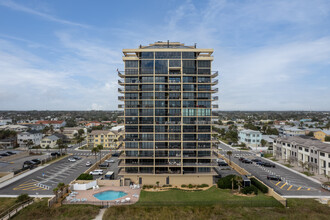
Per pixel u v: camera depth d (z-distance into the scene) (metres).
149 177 66.31
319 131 146.75
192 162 67.62
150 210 48.94
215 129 199.50
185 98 67.25
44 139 138.62
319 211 47.69
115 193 59.91
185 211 48.50
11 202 53.16
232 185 60.88
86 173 71.31
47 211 47.41
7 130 155.38
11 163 95.69
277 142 109.81
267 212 47.56
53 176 75.88
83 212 47.16
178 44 72.81
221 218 45.53
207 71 67.75
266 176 74.94
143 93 67.44
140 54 69.12
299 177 74.06
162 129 67.31
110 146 138.88
